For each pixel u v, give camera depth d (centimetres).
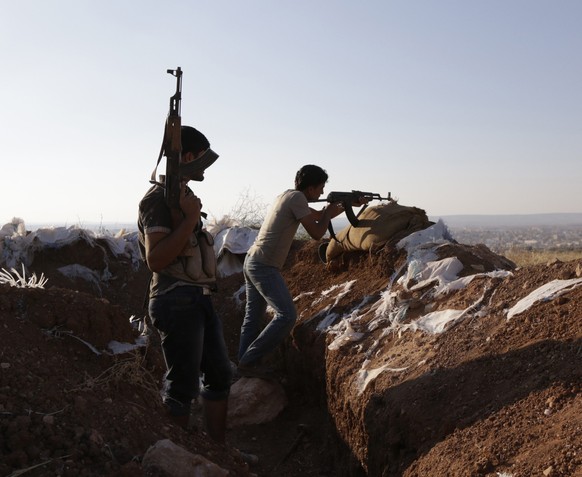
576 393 315
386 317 530
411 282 548
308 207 582
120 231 900
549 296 408
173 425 370
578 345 346
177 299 382
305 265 771
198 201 373
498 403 342
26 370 333
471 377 380
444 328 450
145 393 389
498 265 550
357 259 672
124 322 420
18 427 295
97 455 298
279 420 578
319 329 589
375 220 639
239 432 564
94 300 412
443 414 363
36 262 799
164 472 295
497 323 423
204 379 432
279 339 579
